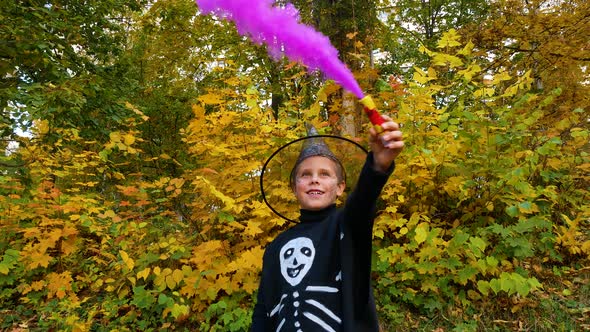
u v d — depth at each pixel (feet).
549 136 12.23
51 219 13.70
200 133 12.76
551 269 12.44
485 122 11.77
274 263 5.29
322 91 12.84
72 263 14.03
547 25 23.65
